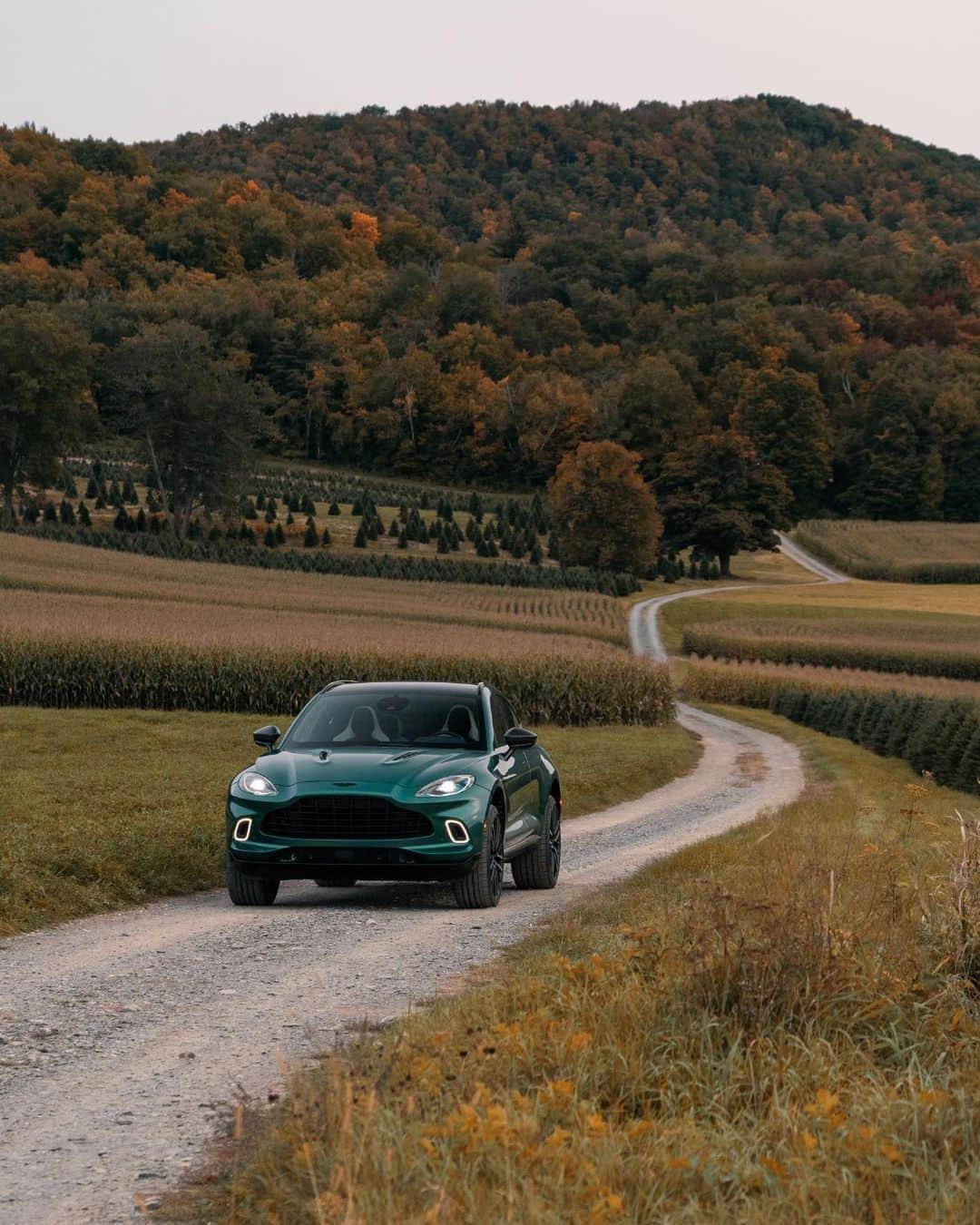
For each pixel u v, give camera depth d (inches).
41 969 324.2
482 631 2437.3
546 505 6574.8
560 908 416.2
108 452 7440.9
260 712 1579.7
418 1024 229.8
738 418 7504.9
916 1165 151.8
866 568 6008.9
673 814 858.1
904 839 424.2
